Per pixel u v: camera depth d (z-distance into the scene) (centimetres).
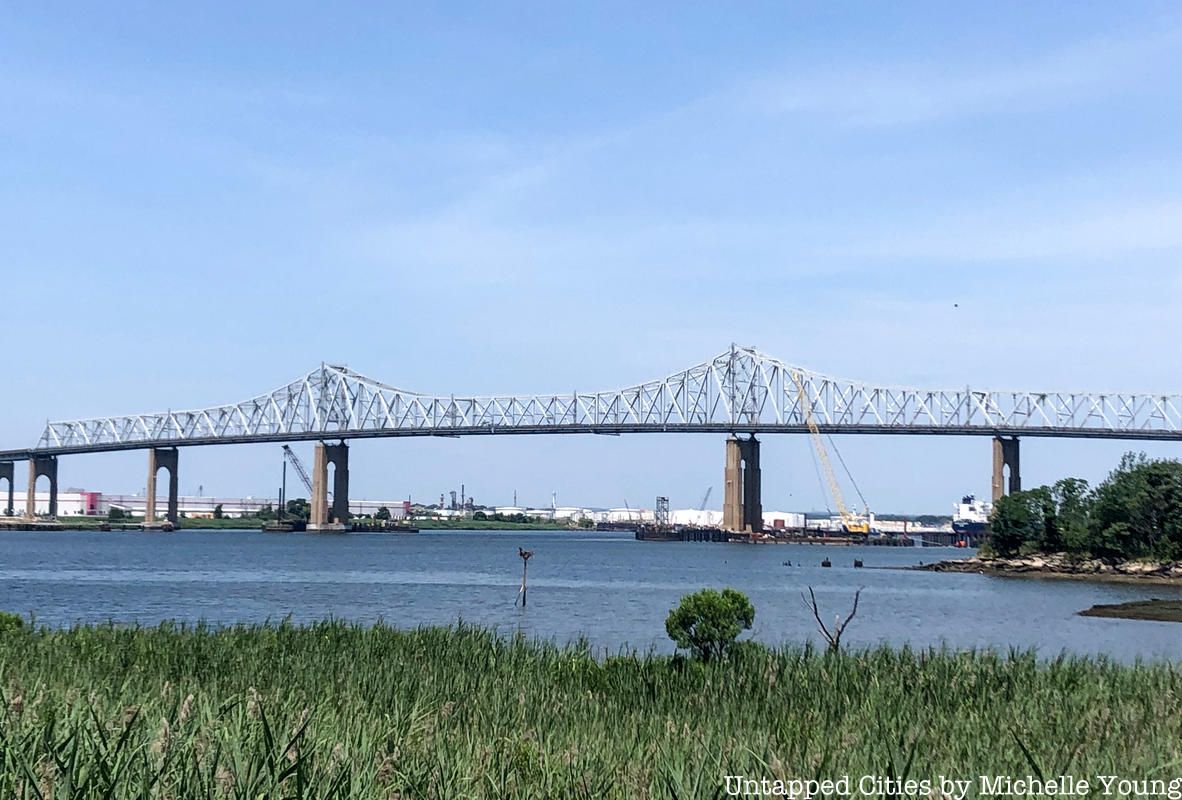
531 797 1916
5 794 1689
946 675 3200
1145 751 2298
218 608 8150
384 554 18562
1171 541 14262
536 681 3244
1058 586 12669
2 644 3700
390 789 1838
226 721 2072
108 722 2078
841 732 2422
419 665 3412
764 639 6262
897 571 16188
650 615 7781
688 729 2339
